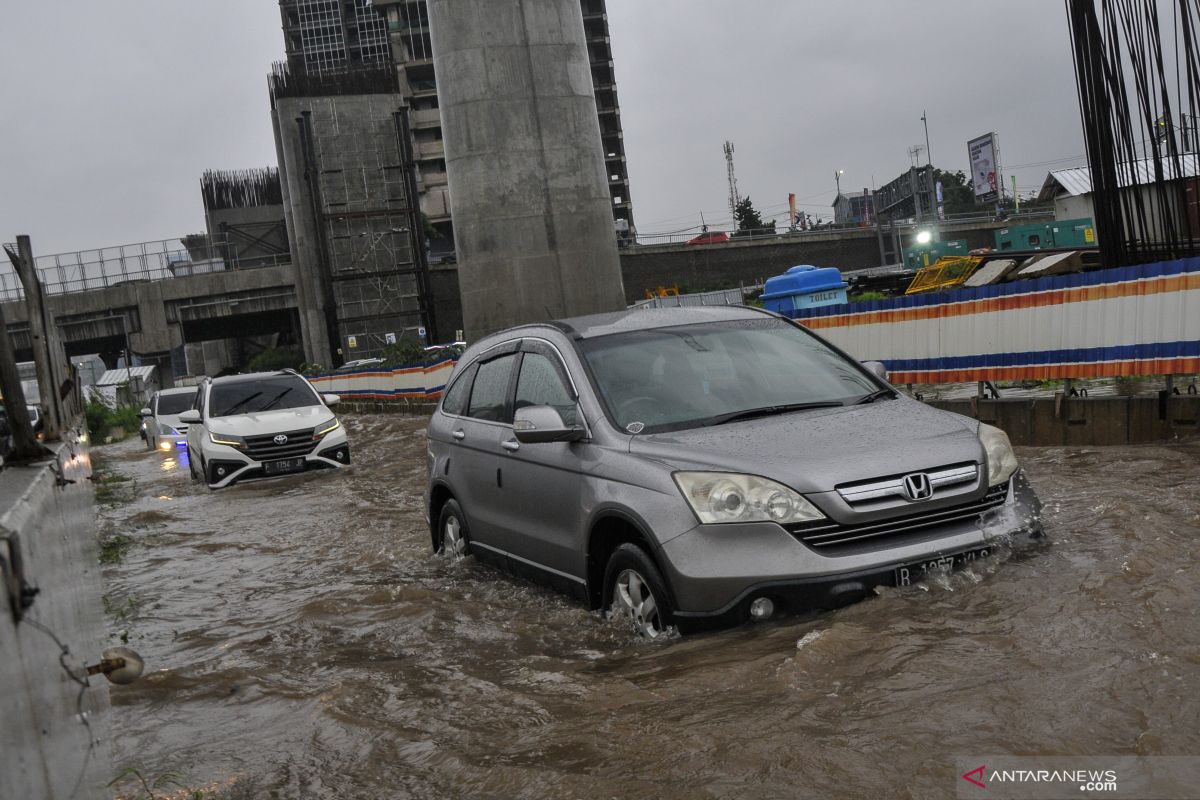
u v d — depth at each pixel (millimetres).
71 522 2691
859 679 3527
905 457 4562
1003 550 4574
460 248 31078
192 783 3627
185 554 9414
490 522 6234
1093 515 5402
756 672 3768
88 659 2541
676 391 5359
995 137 104250
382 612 6000
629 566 4734
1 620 1466
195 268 74812
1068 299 9438
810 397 5367
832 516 4348
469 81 30125
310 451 14938
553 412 5246
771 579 4273
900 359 12305
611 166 108688
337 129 68562
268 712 4363
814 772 2879
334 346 67688
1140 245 9453
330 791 3381
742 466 4488
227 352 108062
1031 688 3215
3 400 2281
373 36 103625
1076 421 9289
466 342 31516
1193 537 4762
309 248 71938
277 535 9922
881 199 126188
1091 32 9461
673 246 80750
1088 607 3865
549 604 5641
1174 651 3320
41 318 3004
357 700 4316
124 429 40281
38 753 1609
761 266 84062
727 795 2824
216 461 14602
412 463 15164
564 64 30609
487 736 3684
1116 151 9484
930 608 4129
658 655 4293
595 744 3383
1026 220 93812
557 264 30516
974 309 10836
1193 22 8641
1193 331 8141
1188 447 7680
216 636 6008
